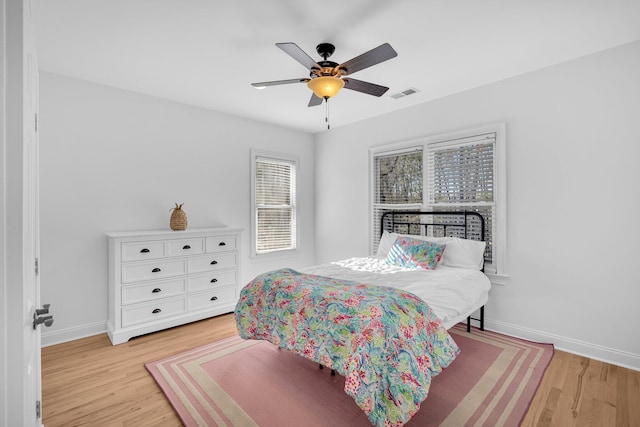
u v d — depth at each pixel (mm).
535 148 2809
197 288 3344
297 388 2092
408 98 3502
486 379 2182
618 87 2391
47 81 2791
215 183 3912
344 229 4594
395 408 1461
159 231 3232
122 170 3199
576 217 2594
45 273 2789
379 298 1859
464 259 3043
